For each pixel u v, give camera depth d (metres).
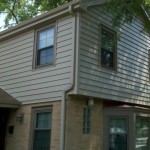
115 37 11.13
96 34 10.23
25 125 10.55
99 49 10.23
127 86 11.47
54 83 9.79
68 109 9.20
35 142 10.08
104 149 10.09
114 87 10.71
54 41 10.11
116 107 10.26
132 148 9.80
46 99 9.94
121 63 11.34
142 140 10.62
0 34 12.28
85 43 9.66
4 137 11.42
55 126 9.40
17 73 11.39
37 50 10.79
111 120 10.33
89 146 9.67
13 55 11.77
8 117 11.47
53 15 10.06
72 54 9.38
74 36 9.46
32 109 10.45
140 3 9.81
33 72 10.67
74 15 9.59
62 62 9.67
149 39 13.52
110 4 9.83
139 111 10.42
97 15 10.42
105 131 10.23
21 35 11.55
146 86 12.78
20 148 10.53
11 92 11.48
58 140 9.17
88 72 9.59
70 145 9.05
